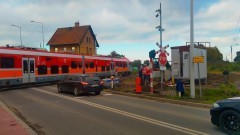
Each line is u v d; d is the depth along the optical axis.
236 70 52.75
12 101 18.33
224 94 18.47
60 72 34.56
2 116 12.27
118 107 15.22
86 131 9.73
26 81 29.05
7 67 26.83
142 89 22.58
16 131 9.41
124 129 9.91
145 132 9.44
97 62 44.31
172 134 9.13
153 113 13.17
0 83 26.02
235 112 8.95
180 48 24.16
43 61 31.64
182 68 23.97
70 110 14.38
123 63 54.75
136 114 12.93
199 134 9.10
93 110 14.27
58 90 24.33
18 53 28.20
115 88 25.72
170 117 12.08
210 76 33.09
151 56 20.78
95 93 22.84
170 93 20.05
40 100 18.67
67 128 10.27
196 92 19.53
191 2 17.75
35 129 10.17
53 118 12.27
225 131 9.22
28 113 13.67
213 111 9.59
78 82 21.58
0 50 26.28
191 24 17.77
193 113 13.08
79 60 39.00
